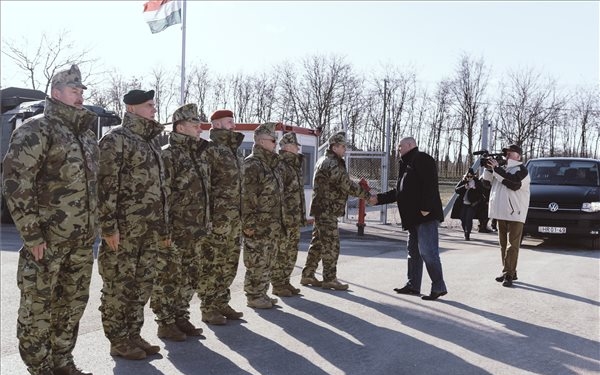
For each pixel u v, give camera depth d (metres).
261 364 4.71
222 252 5.88
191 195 5.34
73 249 4.09
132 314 4.78
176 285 5.30
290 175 7.11
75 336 4.25
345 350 5.12
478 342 5.44
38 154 3.82
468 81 42.25
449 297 7.27
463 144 43.41
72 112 4.03
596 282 8.32
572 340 5.55
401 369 4.68
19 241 12.47
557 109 40.03
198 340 5.31
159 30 18.23
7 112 15.92
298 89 48.47
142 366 4.59
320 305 6.73
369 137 48.88
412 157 7.32
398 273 8.86
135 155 4.63
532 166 13.41
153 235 4.77
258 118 49.34
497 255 10.91
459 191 13.70
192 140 5.41
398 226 16.53
